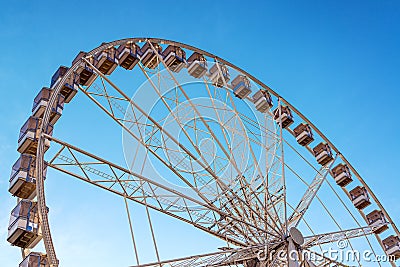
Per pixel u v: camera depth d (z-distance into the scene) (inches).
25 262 681.0
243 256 833.5
